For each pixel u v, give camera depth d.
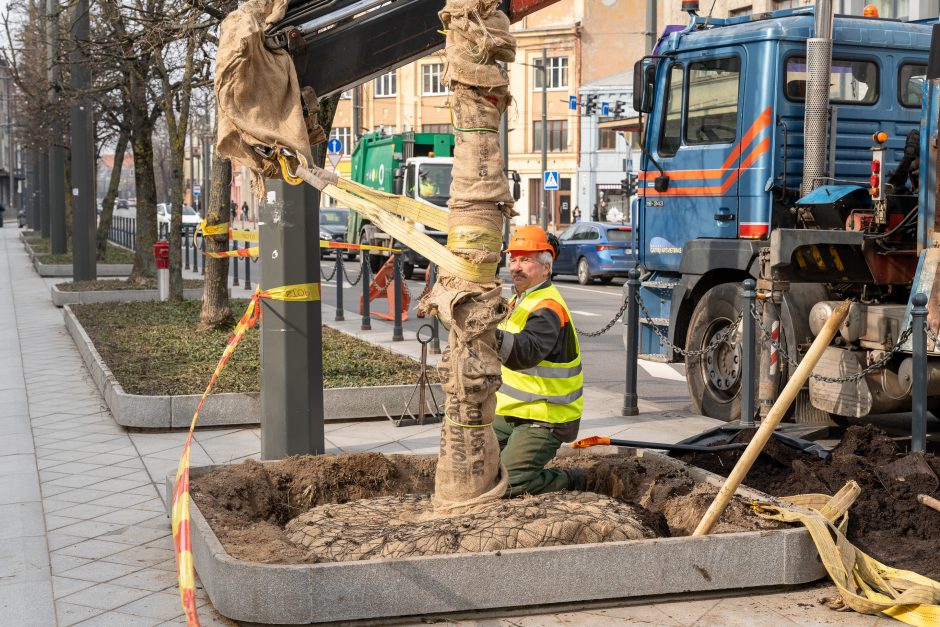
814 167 8.98
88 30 18.19
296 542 4.91
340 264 16.75
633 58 55.22
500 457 5.31
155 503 6.41
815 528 4.80
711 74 9.77
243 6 5.10
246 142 4.96
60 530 5.85
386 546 4.61
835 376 7.81
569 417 5.60
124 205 84.12
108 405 9.36
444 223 4.98
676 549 4.59
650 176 10.48
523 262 5.50
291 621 4.21
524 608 4.45
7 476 7.05
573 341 5.61
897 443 8.17
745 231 9.34
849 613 4.53
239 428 8.66
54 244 30.20
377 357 11.02
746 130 9.30
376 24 5.34
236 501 5.57
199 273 27.03
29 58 28.58
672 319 9.86
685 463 6.08
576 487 5.89
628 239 25.80
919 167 7.68
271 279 6.85
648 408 9.73
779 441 6.48
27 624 4.46
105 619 4.52
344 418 8.89
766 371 8.27
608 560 4.50
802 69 9.26
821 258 8.11
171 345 11.65
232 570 4.27
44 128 30.33
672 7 30.53
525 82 57.22
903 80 9.90
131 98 18.69
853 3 20.75
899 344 7.09
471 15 4.69
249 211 61.38
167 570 5.17
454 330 4.88
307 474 5.95
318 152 6.77
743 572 4.70
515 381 5.57
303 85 5.29
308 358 6.91
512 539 4.58
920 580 4.73
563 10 56.19
